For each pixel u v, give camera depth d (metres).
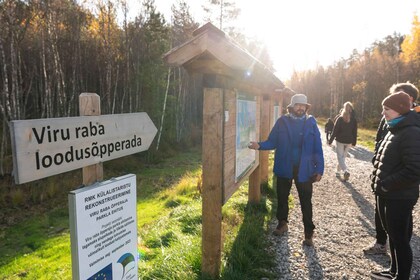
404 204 2.62
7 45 13.91
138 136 2.39
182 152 21.45
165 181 12.19
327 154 12.76
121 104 19.19
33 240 6.67
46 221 8.12
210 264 2.90
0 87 14.30
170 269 3.01
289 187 4.09
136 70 19.47
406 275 2.70
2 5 12.92
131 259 2.25
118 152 2.15
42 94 15.28
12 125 1.38
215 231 2.87
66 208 9.59
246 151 4.09
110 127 2.05
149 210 7.27
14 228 7.82
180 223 4.78
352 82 46.94
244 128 3.88
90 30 19.56
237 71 2.96
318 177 3.73
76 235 1.71
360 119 39.09
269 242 3.91
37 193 10.49
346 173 7.45
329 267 3.30
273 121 7.00
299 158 3.84
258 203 5.15
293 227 4.44
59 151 1.65
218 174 2.82
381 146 2.85
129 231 2.20
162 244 4.05
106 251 1.97
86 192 1.77
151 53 20.53
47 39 15.05
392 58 40.12
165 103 20.58
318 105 61.34
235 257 3.23
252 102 4.38
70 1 16.88
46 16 14.73
